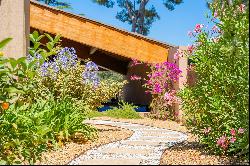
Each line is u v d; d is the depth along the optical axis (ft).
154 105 60.34
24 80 28.66
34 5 58.75
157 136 37.70
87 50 71.67
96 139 33.63
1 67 25.71
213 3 27.61
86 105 36.70
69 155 26.58
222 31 27.20
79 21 60.08
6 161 24.53
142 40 61.67
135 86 84.89
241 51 24.57
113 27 60.75
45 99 35.04
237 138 25.30
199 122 28.66
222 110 26.00
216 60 27.37
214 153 26.89
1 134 28.17
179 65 56.34
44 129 28.96
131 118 59.00
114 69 88.99
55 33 59.31
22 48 39.91
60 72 36.29
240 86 25.27
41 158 25.81
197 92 28.25
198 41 28.25
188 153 27.22
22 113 30.01
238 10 25.88
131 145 31.17
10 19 39.83
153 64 61.41
